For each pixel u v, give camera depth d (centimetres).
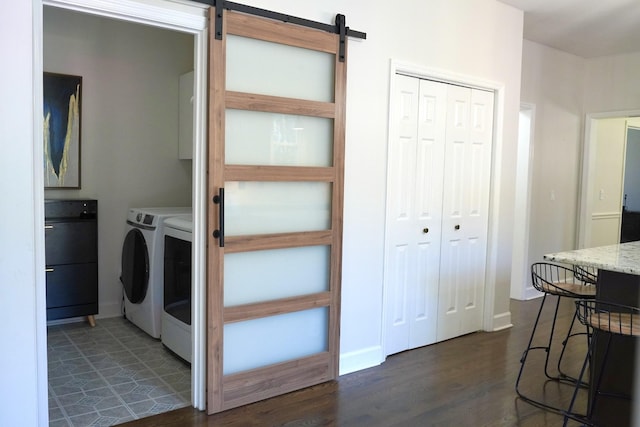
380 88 336
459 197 404
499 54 418
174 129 459
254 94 271
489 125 423
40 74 215
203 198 263
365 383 313
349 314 330
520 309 514
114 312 436
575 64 590
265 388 286
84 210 392
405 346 376
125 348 359
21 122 210
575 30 484
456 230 404
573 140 600
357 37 314
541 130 555
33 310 218
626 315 252
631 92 569
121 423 254
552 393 304
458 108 396
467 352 376
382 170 341
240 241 272
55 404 272
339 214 311
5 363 212
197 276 267
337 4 306
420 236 377
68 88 402
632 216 702
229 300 277
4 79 205
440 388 308
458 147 399
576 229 618
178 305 334
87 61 411
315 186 306
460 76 387
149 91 443
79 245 391
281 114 288
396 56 343
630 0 400
